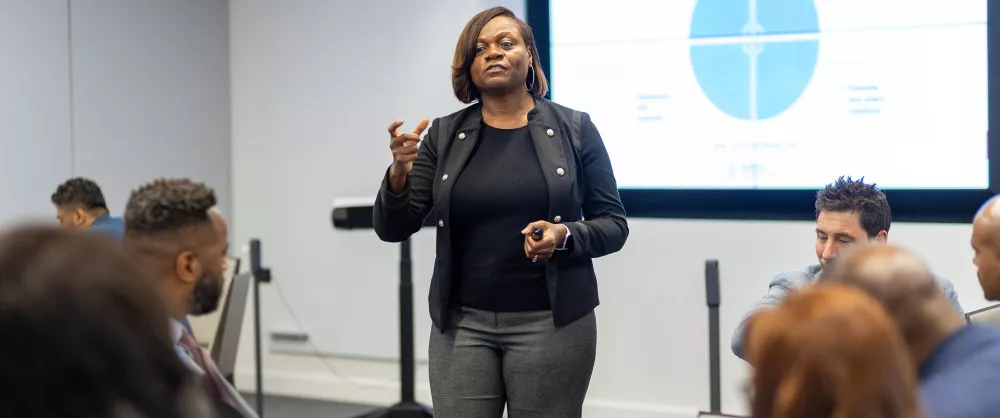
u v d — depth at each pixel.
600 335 4.41
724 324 4.17
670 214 4.20
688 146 4.15
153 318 0.82
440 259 2.15
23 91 3.93
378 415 4.24
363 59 4.83
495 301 2.11
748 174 4.06
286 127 5.05
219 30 5.09
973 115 3.68
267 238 5.14
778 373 0.92
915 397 0.91
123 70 4.46
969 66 3.67
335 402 4.98
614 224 2.15
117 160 4.43
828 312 0.91
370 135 4.85
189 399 0.87
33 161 3.99
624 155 4.26
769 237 4.05
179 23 4.80
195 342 1.70
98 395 0.76
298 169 5.04
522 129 2.15
